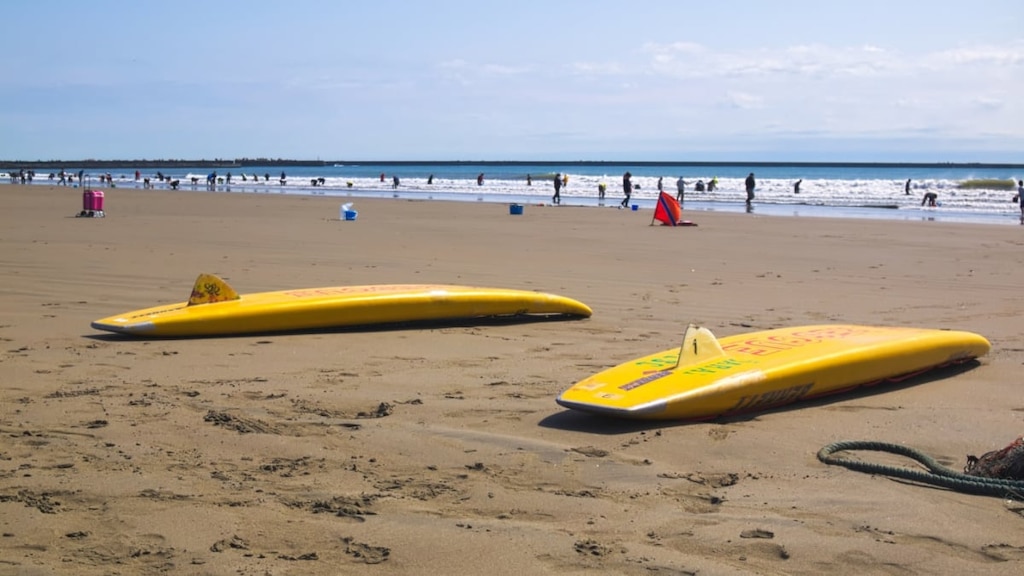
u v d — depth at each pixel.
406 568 3.53
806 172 153.00
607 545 3.74
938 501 4.26
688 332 6.05
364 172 150.25
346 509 4.09
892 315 9.74
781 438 5.26
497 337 8.32
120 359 7.16
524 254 15.77
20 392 6.07
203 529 3.86
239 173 142.38
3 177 80.50
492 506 4.17
